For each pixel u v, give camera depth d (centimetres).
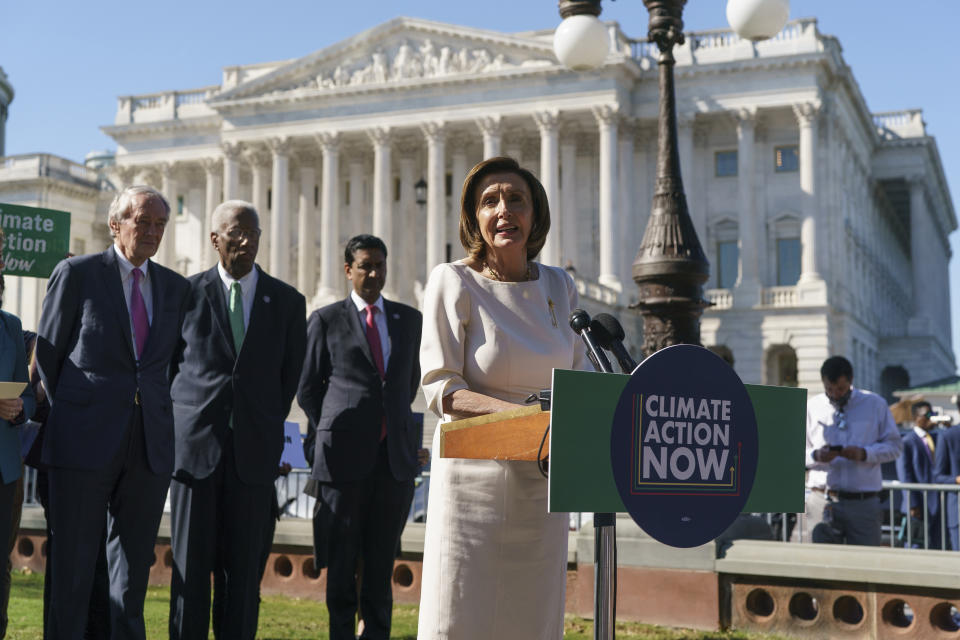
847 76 6147
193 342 741
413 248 6712
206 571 719
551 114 6000
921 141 7619
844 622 877
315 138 6625
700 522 351
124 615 666
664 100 1098
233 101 6719
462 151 6694
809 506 1096
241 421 727
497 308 417
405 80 6294
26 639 784
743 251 5897
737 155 6228
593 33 1218
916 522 1244
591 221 6431
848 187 6694
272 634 874
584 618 977
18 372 711
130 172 7506
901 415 2609
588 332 392
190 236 7569
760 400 367
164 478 686
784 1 1170
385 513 820
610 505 333
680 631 916
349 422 812
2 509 686
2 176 7762
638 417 340
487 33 6178
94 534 662
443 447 362
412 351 848
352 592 812
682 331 1060
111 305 684
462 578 396
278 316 755
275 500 820
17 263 977
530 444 365
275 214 6625
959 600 823
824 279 5781
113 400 669
